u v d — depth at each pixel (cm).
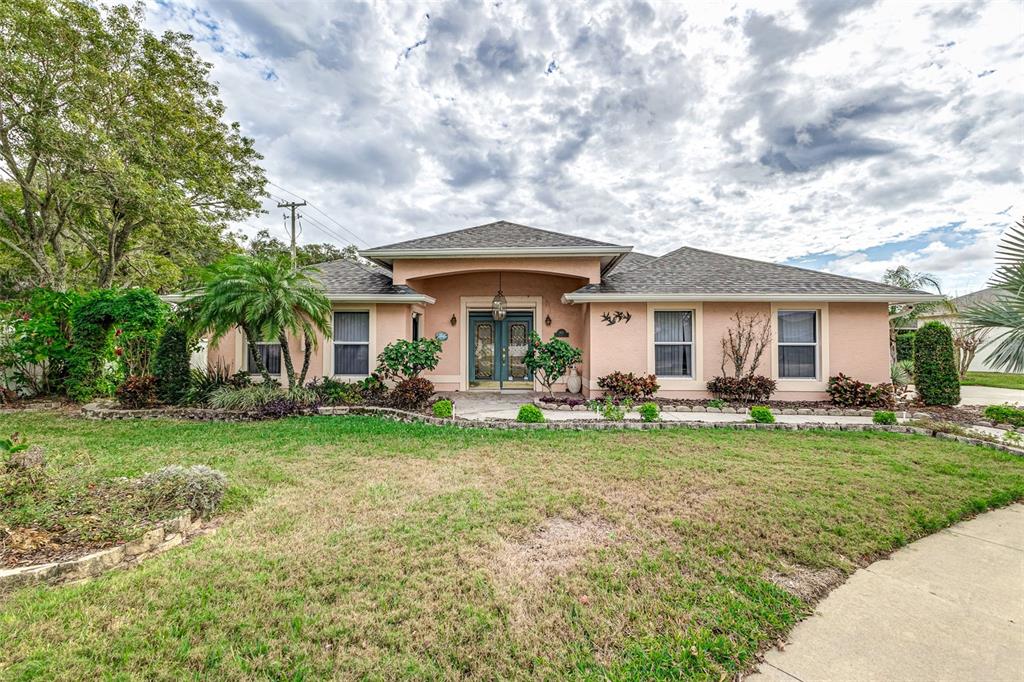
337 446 744
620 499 515
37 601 312
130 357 1220
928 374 1164
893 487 554
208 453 694
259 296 982
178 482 472
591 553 392
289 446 740
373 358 1297
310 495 521
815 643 285
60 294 1175
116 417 973
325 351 1300
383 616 302
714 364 1231
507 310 1537
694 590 338
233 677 248
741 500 511
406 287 1345
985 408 1055
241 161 2247
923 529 448
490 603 317
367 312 1309
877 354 1194
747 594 335
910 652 277
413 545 401
